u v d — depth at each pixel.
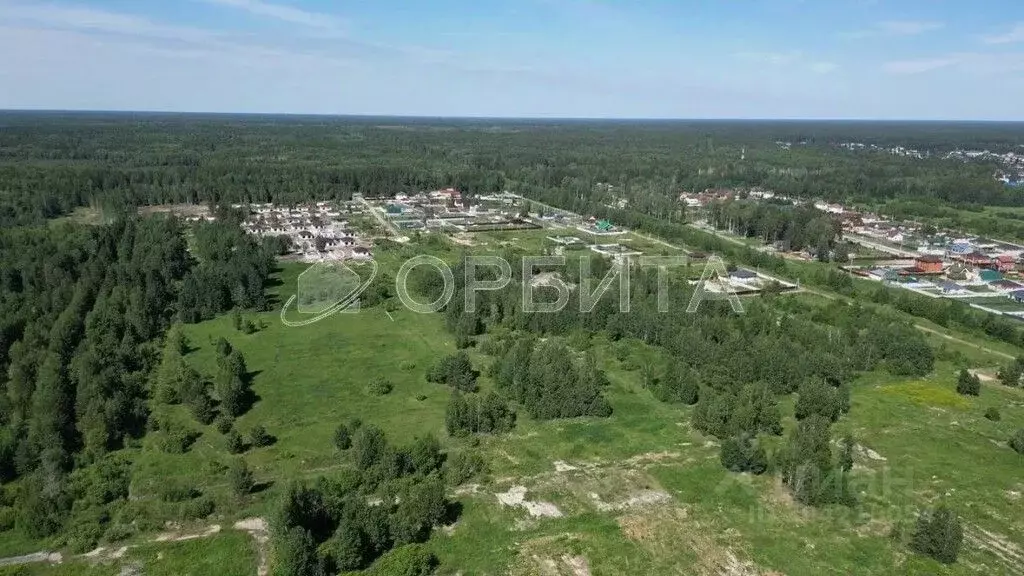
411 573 68.94
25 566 70.25
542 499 84.38
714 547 75.50
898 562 73.38
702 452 96.44
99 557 72.25
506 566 72.06
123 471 88.50
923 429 103.81
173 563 71.12
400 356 131.88
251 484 83.44
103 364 111.62
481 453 95.38
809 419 98.19
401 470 87.44
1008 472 91.38
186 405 107.75
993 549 75.75
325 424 103.50
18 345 117.62
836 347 128.25
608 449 97.06
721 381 117.06
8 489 83.25
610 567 72.06
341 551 69.88
